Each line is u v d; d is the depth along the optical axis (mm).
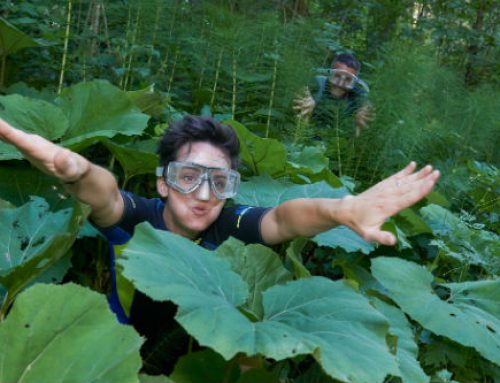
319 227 1877
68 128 3037
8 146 2678
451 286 2492
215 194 2027
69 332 1311
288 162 3297
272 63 4930
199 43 4984
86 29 4266
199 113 4859
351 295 1697
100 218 2004
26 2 4137
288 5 8227
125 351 1293
